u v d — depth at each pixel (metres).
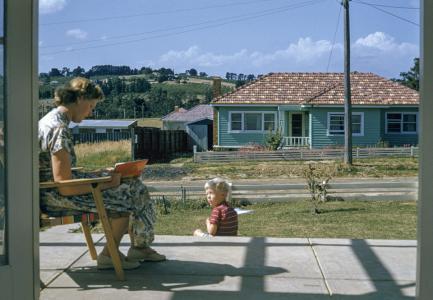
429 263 2.73
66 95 3.82
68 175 3.71
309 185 13.43
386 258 4.62
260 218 10.73
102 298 3.61
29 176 2.87
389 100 31.41
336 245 5.08
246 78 89.88
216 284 3.90
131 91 84.88
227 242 5.17
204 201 12.84
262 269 4.28
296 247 5.00
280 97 32.28
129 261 4.25
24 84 2.82
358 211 11.55
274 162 26.77
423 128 2.68
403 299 3.62
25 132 2.85
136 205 4.07
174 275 4.10
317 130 31.45
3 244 2.86
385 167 23.84
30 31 2.82
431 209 2.71
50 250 4.86
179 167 25.64
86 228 4.45
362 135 31.48
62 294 3.68
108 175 3.99
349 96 24.62
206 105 55.09
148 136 32.03
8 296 2.84
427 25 2.64
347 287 3.86
